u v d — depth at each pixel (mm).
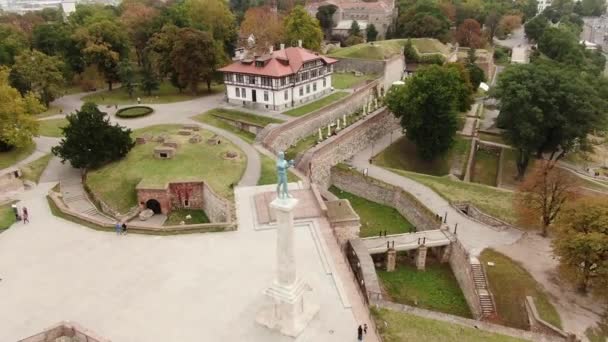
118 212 56094
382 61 111750
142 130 76000
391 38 162875
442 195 63344
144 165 62938
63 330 31953
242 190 55375
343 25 170750
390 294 47469
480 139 93500
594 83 88688
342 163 75125
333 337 31609
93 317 34062
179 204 58688
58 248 43562
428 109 77625
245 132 77625
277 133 71375
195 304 35219
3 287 37750
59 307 35219
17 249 43438
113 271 39750
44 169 64688
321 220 47469
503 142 90688
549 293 45406
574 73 81625
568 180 54844
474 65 110875
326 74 94688
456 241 51062
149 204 57812
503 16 191625
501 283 46844
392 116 93812
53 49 106438
